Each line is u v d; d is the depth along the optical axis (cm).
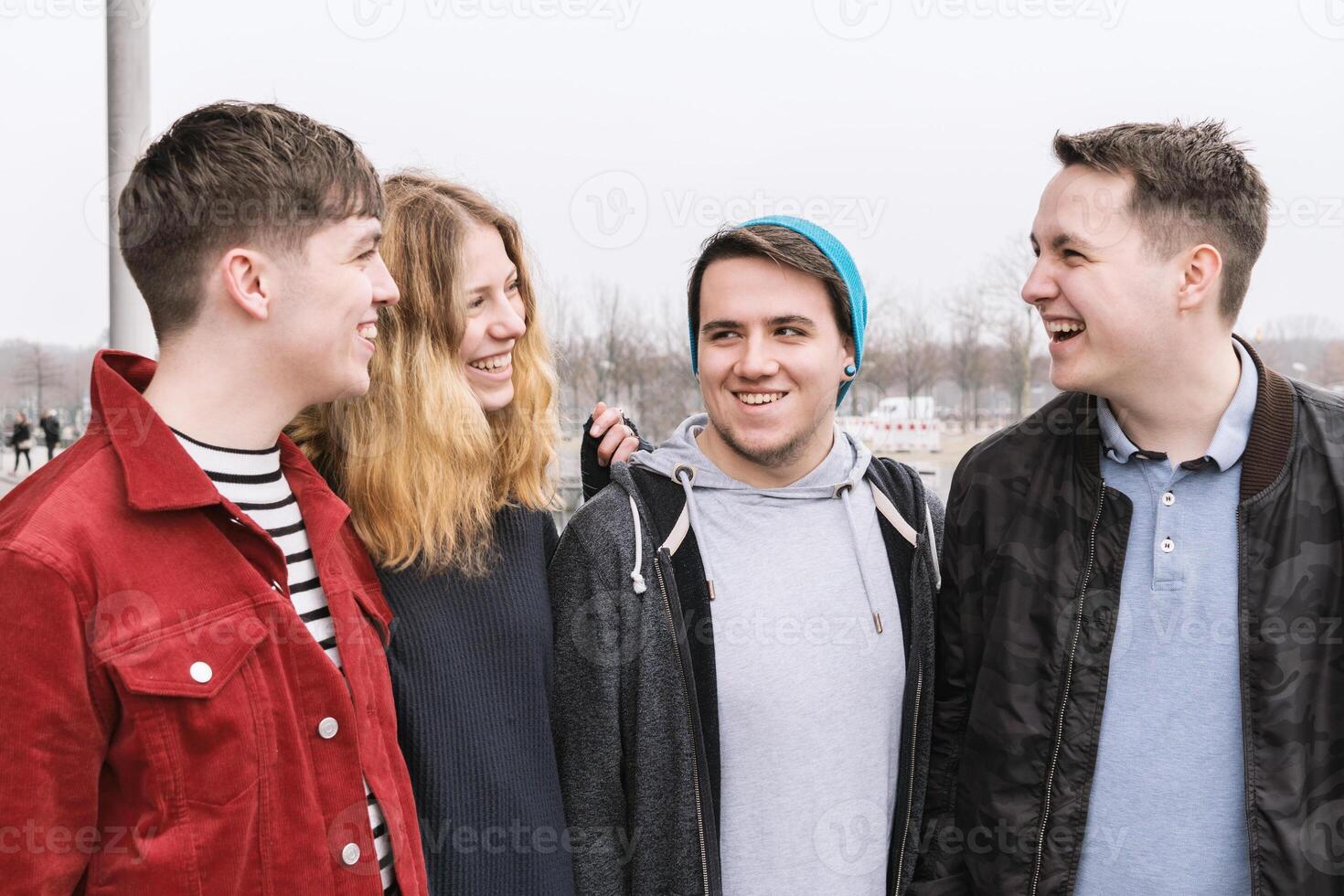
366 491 148
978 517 160
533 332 173
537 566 164
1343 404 139
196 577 111
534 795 151
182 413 116
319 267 118
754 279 159
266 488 124
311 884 115
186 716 105
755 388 161
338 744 120
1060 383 144
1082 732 143
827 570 167
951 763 169
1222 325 138
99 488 106
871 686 163
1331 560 133
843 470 174
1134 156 135
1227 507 138
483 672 150
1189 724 138
